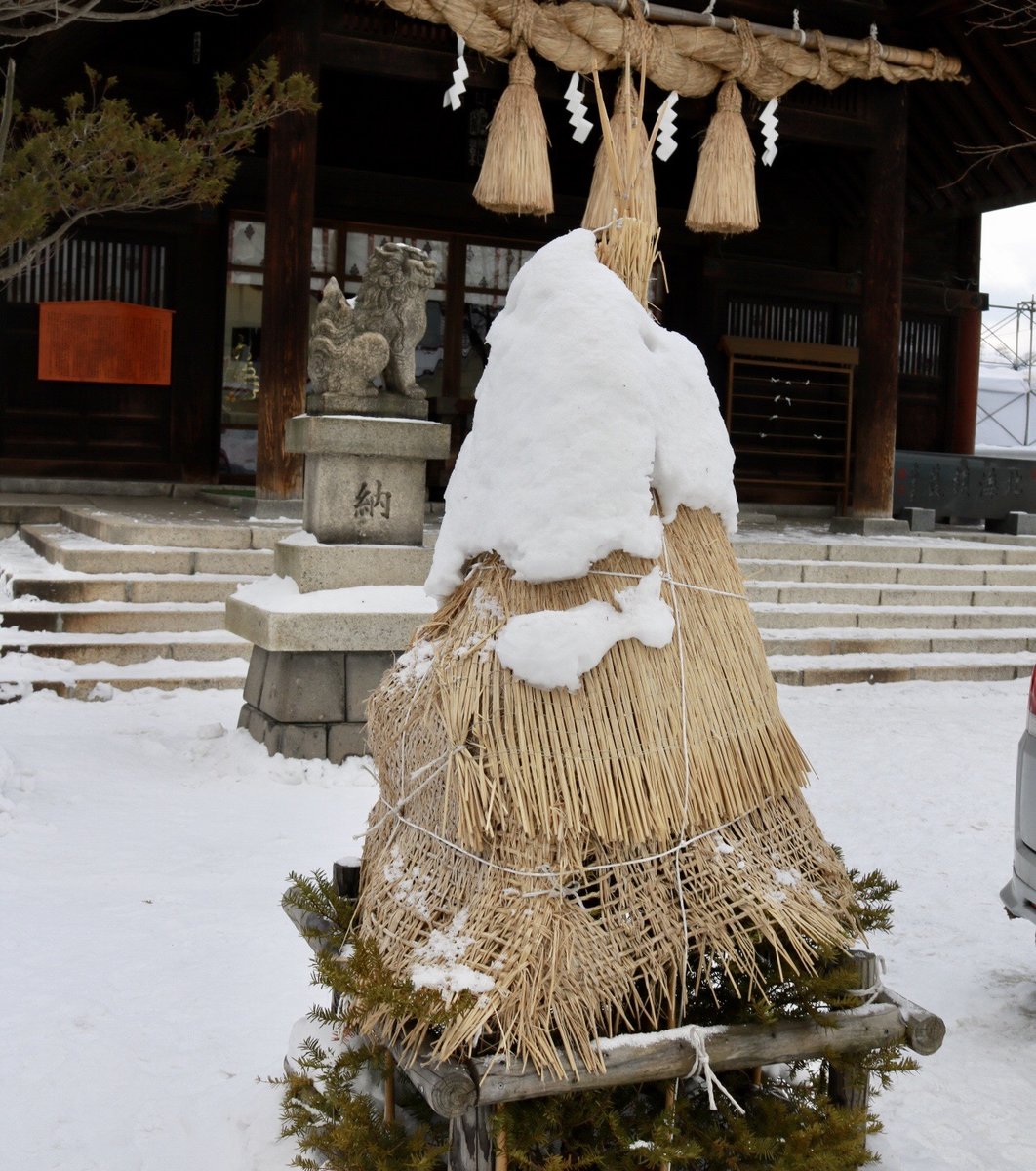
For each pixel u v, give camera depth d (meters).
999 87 14.04
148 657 8.58
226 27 13.38
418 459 7.00
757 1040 2.40
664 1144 2.30
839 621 10.99
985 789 6.82
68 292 14.28
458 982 2.23
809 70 11.84
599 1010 2.34
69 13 7.86
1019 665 10.71
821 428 18.09
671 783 2.44
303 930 2.86
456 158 15.86
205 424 14.92
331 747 6.66
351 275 15.59
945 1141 3.04
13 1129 2.95
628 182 2.81
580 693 2.44
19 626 8.61
